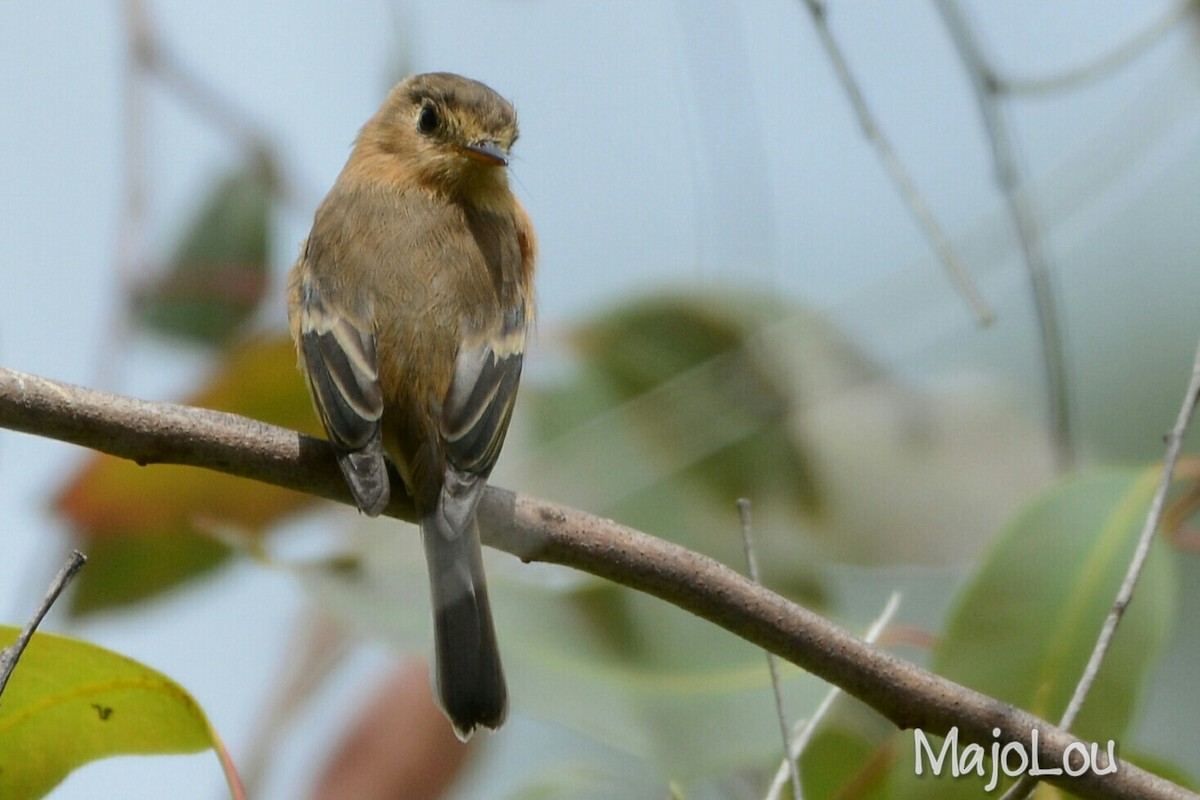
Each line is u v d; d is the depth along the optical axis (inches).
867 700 294.4
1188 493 375.9
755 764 379.9
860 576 519.2
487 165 378.6
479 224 373.1
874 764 352.2
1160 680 559.2
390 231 363.3
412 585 382.6
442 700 305.0
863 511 479.2
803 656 294.0
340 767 453.4
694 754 356.5
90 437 296.2
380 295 346.3
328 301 347.6
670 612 373.1
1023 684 361.4
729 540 473.1
